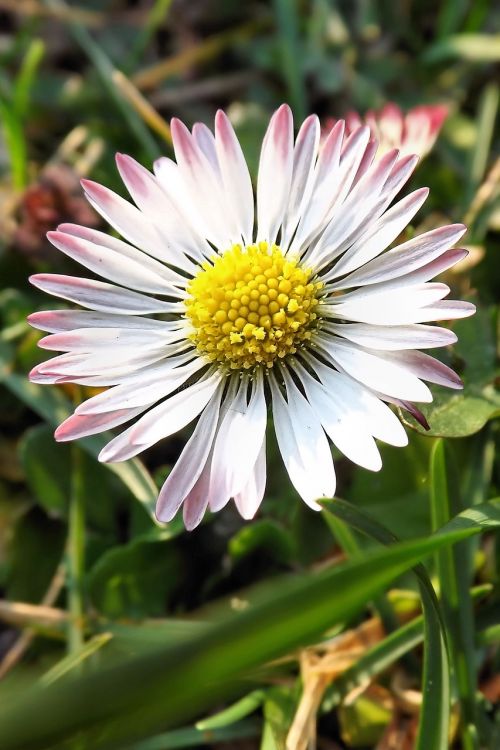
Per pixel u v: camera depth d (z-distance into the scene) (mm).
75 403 140
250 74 167
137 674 111
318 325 128
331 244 127
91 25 172
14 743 112
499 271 143
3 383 146
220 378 128
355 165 127
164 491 124
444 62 164
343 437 122
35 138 163
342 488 137
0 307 148
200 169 130
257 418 125
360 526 121
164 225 130
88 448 139
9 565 140
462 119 159
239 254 129
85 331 127
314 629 117
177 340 129
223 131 129
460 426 127
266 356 127
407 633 128
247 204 130
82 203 146
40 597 140
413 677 130
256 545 135
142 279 129
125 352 128
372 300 124
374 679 130
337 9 169
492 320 134
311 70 164
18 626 136
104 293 128
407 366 122
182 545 138
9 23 173
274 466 135
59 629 136
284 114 128
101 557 138
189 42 172
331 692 130
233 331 128
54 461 141
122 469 136
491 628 127
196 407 126
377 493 134
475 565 133
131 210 129
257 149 152
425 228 146
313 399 125
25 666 137
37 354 143
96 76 165
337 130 128
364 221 126
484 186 146
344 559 136
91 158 155
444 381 122
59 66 171
